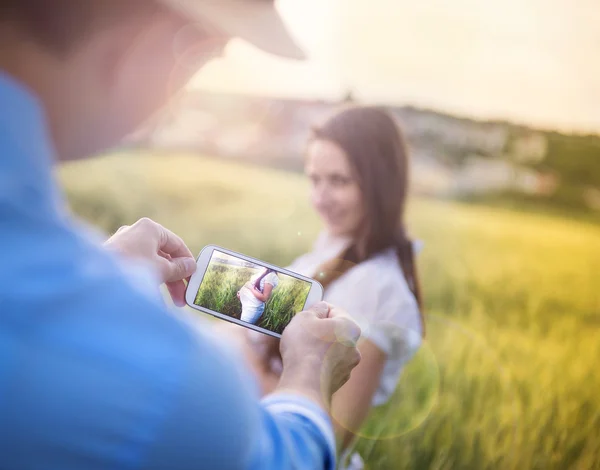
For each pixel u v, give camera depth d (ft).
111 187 16.38
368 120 7.83
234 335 4.89
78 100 1.66
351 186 7.70
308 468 1.97
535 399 10.18
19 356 1.39
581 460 9.43
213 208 16.22
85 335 1.44
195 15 1.62
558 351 11.88
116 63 1.68
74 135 1.74
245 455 1.64
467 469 9.03
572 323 13.23
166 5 1.62
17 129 1.43
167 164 17.34
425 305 13.37
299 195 16.71
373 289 7.08
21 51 1.54
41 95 1.60
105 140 1.83
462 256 15.46
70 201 15.84
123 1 1.59
